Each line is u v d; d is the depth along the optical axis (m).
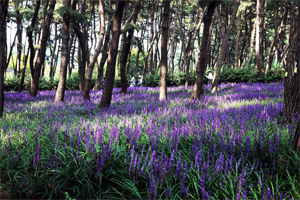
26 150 4.52
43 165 4.04
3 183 3.62
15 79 29.36
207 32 12.20
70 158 4.10
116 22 10.52
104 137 4.64
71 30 20.16
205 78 24.44
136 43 17.47
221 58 17.36
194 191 3.21
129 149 4.19
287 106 6.46
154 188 2.93
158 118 7.05
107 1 19.98
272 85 18.39
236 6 17.12
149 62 39.97
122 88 17.45
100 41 14.57
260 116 6.52
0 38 7.42
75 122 6.88
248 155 4.15
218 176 3.50
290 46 6.46
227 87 19.44
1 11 7.23
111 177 3.82
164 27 12.95
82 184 3.55
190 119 6.81
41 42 16.86
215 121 6.14
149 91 18.84
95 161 3.96
